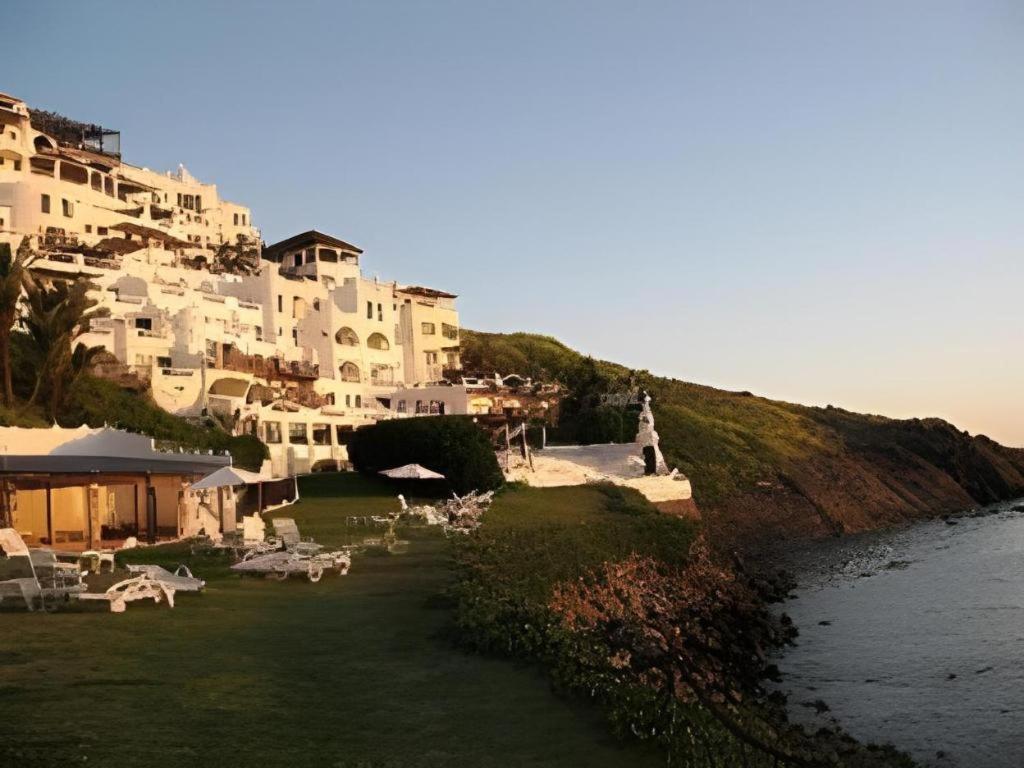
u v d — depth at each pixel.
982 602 54.50
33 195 93.56
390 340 111.81
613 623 18.22
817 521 103.88
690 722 14.57
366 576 29.20
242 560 31.64
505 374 134.38
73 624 19.77
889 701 34.09
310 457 82.75
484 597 22.83
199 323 79.06
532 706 15.48
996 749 28.25
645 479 78.31
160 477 44.91
